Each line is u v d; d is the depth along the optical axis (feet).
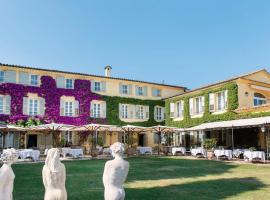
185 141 118.73
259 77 101.35
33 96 106.22
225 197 29.45
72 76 114.73
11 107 102.06
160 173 48.42
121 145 13.64
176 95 124.47
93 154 89.40
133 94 127.13
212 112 105.29
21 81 104.88
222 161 73.05
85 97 116.06
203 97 109.81
